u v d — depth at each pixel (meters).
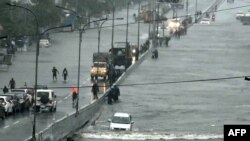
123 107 158.75
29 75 191.62
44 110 135.75
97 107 152.12
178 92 186.88
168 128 132.38
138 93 181.25
